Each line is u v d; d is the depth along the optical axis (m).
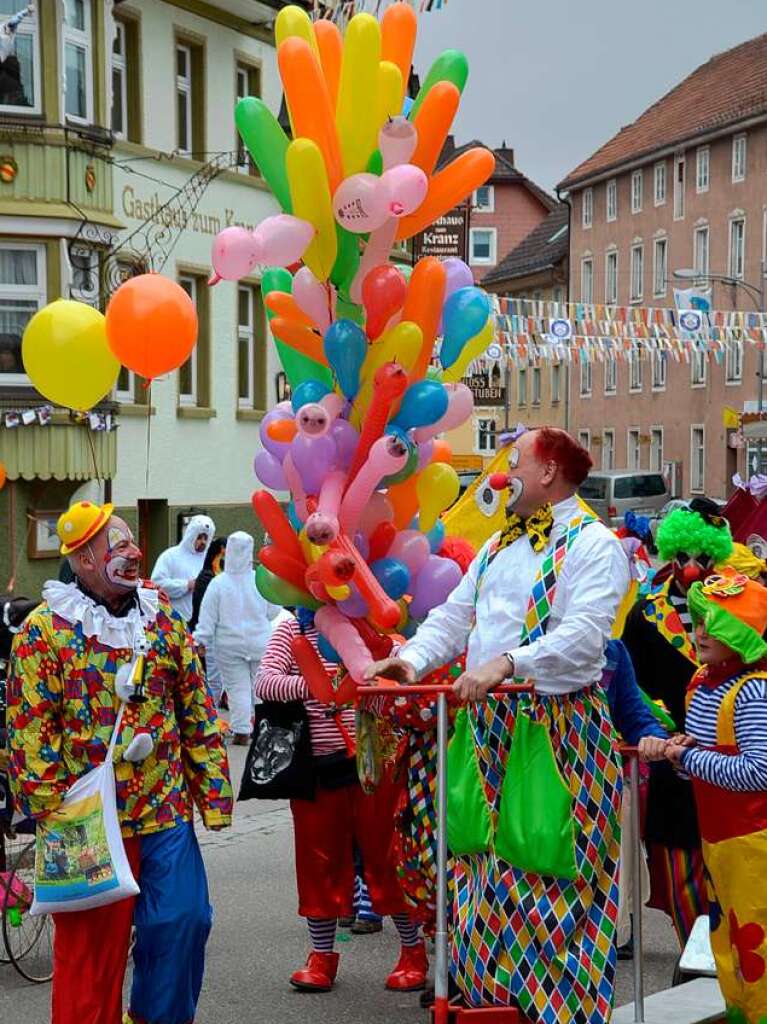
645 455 63.16
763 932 5.18
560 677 4.89
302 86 6.33
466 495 7.29
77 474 23.19
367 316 6.46
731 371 57.19
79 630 5.59
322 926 6.99
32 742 5.52
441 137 6.71
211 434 28.08
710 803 5.26
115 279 24.34
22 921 7.29
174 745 5.71
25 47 22.89
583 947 4.89
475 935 4.95
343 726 6.86
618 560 5.02
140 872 5.63
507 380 76.75
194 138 27.58
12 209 22.77
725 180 58.00
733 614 5.14
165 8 26.34
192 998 5.65
